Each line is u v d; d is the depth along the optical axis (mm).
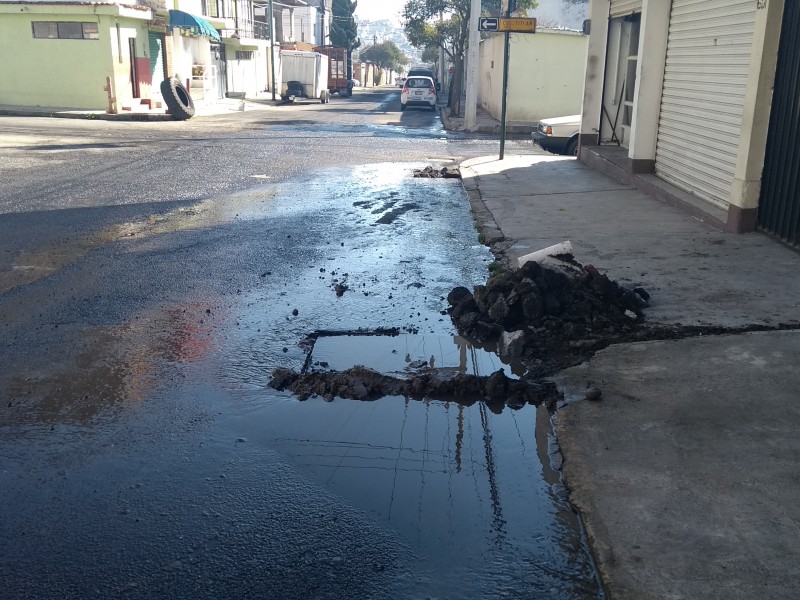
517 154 18406
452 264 7852
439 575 3105
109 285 7180
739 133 8867
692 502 3402
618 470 3730
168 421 4496
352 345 5656
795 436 3932
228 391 4910
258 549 3289
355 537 3375
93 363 5332
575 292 6020
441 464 4023
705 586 2855
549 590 3002
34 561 3209
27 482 3832
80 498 3688
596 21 15094
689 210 9641
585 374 4918
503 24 15570
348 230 9555
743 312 5793
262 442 4270
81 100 29578
